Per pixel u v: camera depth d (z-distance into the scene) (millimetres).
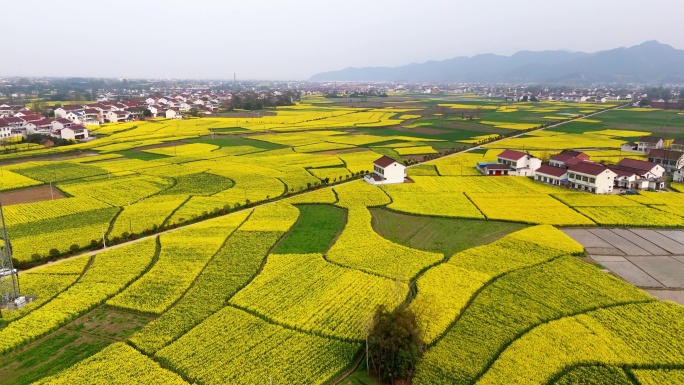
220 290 52719
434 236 72000
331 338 43531
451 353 40750
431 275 56031
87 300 50156
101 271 57406
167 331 44344
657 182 101375
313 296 51156
